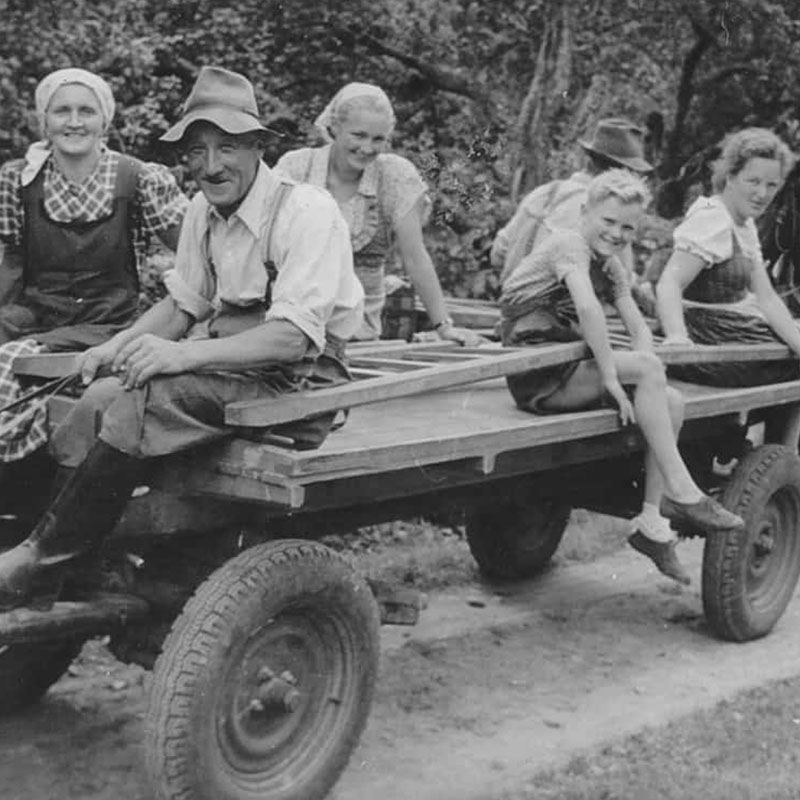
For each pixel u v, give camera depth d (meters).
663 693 5.46
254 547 4.02
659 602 6.68
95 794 4.32
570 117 10.91
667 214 12.67
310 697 4.20
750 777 4.61
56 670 4.91
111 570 4.19
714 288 6.30
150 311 4.15
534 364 4.92
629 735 4.99
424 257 5.72
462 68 11.24
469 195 10.20
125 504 3.89
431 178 10.28
